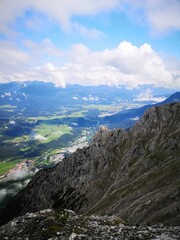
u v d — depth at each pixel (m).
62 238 25.16
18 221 30.53
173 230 27.12
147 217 78.12
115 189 172.25
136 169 175.38
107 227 28.20
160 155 172.00
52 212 32.78
